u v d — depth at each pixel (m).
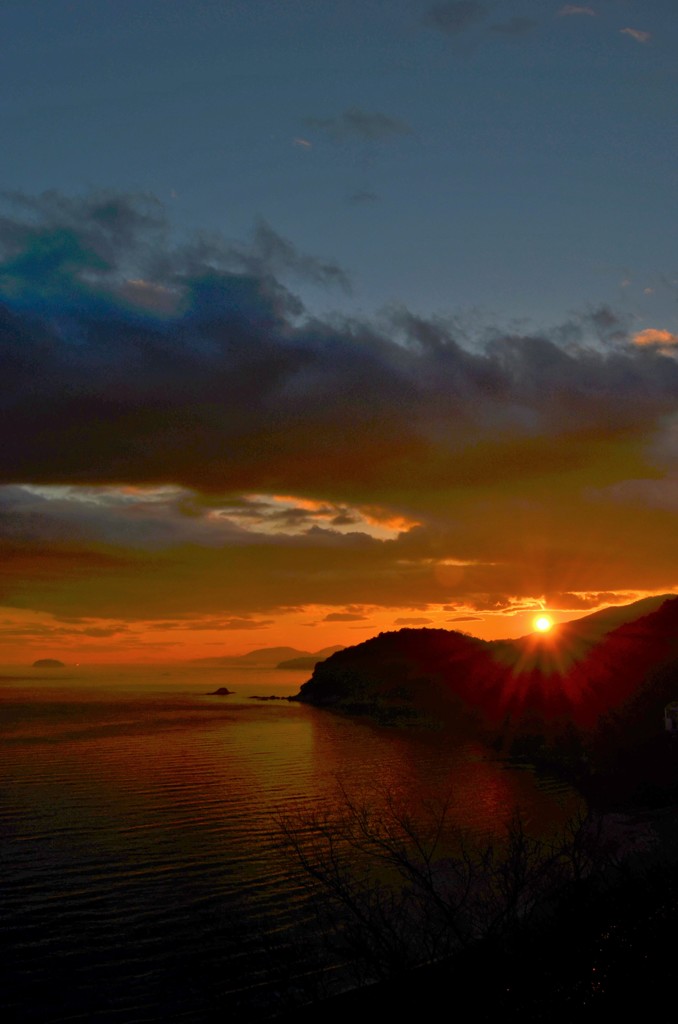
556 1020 10.22
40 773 59.38
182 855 33.34
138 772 60.16
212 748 78.00
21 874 30.69
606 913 14.36
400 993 12.98
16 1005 19.34
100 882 29.58
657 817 30.47
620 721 62.62
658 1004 9.77
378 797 47.66
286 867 30.47
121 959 22.12
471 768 62.59
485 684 119.56
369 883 25.50
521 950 12.99
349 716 125.12
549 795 47.69
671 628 93.44
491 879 17.30
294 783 54.31
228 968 20.92
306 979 17.14
